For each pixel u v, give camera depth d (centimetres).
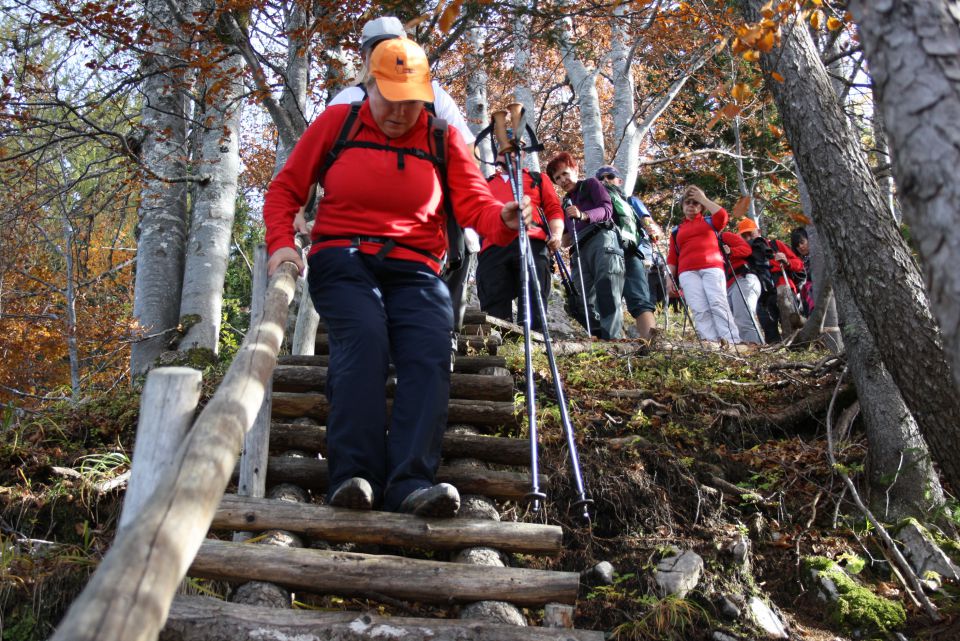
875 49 161
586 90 1219
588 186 714
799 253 1000
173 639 248
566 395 495
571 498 419
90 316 757
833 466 450
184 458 192
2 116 659
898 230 387
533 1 866
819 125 398
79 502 396
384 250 310
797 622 381
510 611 275
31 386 792
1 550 356
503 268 627
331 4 664
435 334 308
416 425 298
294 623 254
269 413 346
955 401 359
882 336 379
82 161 952
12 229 763
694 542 404
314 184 339
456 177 325
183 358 720
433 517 295
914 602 387
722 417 497
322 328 520
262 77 698
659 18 738
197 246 766
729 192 1606
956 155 146
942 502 434
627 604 368
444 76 1158
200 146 848
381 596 279
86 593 151
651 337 614
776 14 370
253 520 297
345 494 286
